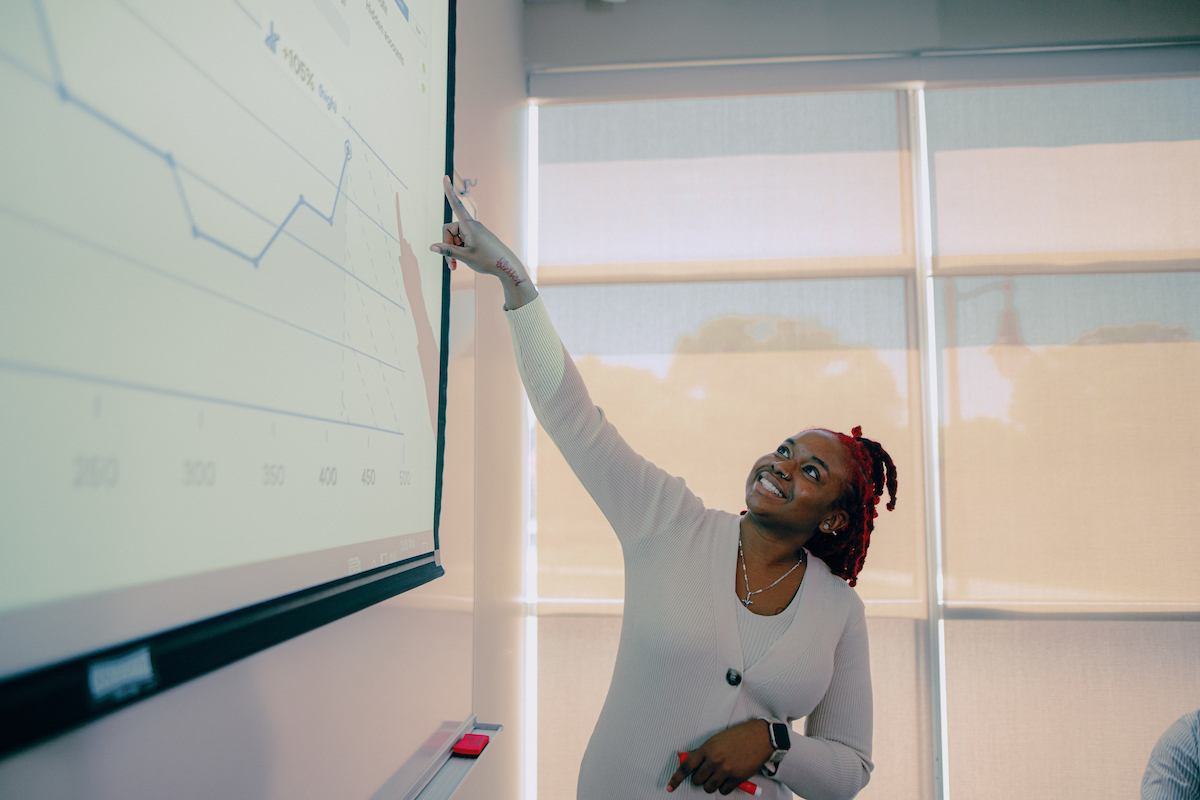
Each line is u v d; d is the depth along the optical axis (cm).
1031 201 201
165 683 35
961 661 190
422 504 83
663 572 102
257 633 44
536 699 197
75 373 31
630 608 105
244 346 44
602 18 212
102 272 32
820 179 208
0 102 27
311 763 56
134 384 34
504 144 171
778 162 209
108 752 34
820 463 103
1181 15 199
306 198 53
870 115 208
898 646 191
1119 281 197
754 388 203
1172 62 199
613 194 212
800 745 95
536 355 95
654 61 211
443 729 95
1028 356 197
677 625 97
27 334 28
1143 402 193
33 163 28
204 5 41
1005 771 186
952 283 201
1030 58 203
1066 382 195
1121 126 201
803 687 98
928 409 200
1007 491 194
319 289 55
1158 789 118
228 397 42
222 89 42
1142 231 198
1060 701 187
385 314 71
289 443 50
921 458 197
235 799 45
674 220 210
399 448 75
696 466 202
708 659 96
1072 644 188
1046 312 198
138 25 35
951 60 204
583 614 198
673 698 96
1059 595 190
